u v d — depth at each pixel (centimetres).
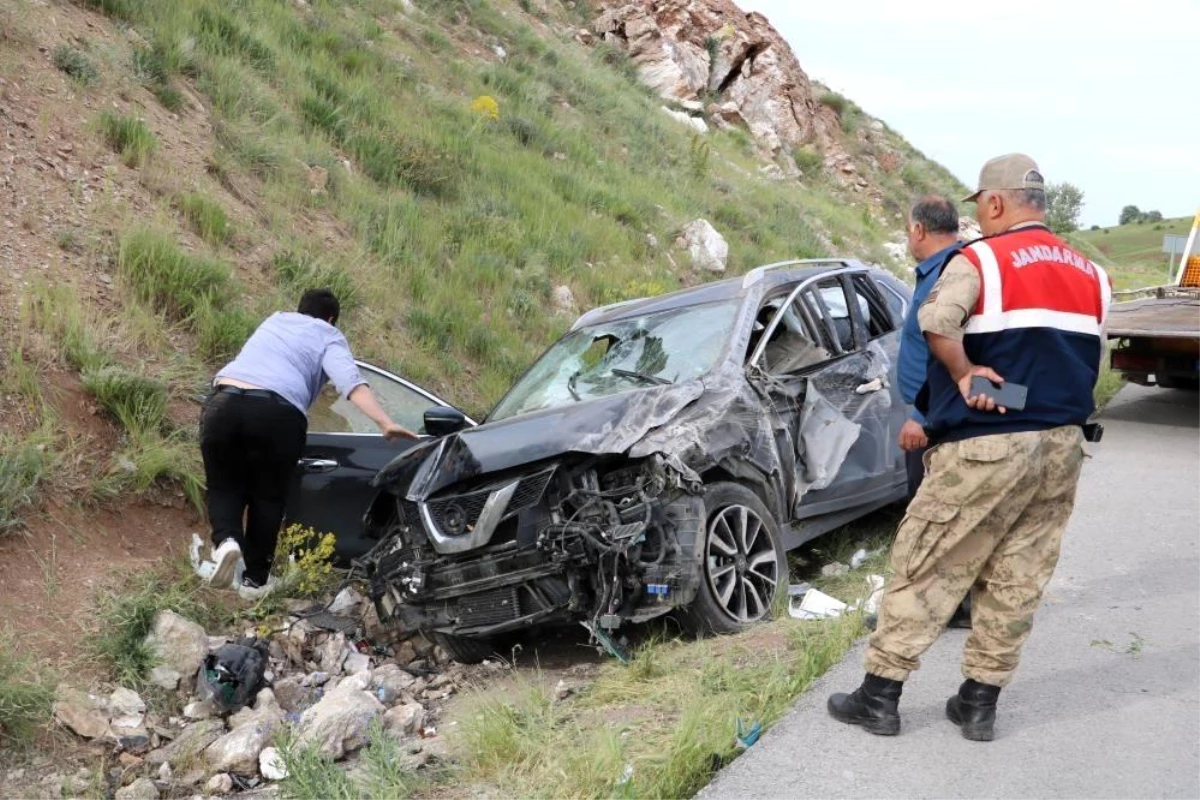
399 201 1158
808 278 648
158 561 592
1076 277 328
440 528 507
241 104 1115
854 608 507
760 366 577
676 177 1977
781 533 550
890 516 705
